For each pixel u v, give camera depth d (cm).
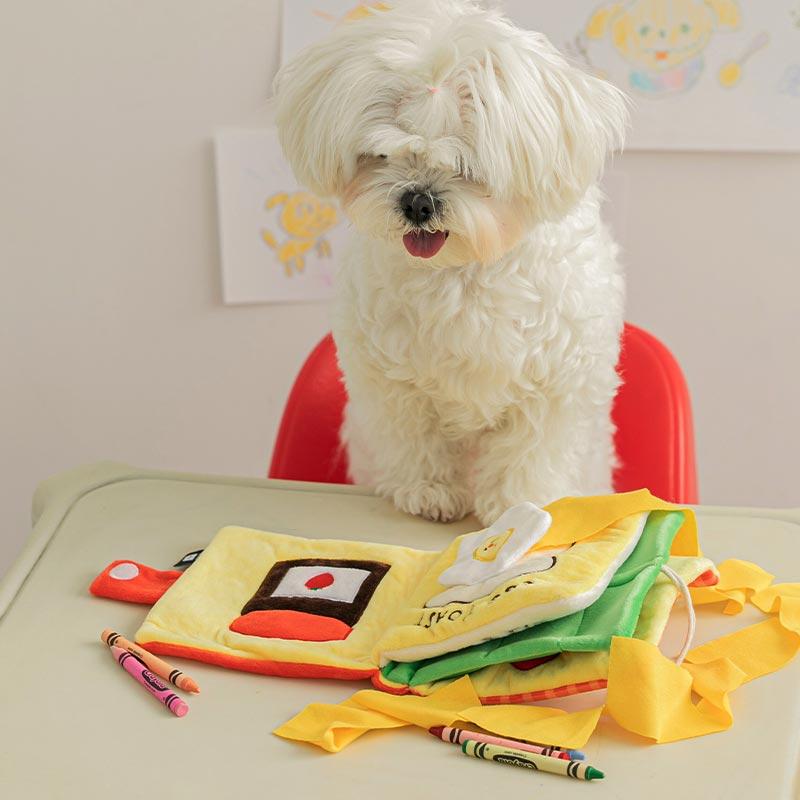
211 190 238
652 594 113
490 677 108
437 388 148
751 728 103
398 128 128
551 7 221
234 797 95
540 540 119
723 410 250
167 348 250
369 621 118
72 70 229
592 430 167
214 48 228
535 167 127
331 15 224
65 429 255
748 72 223
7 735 103
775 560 133
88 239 241
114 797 95
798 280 239
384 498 154
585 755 99
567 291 141
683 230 237
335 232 238
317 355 193
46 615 123
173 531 141
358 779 97
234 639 116
